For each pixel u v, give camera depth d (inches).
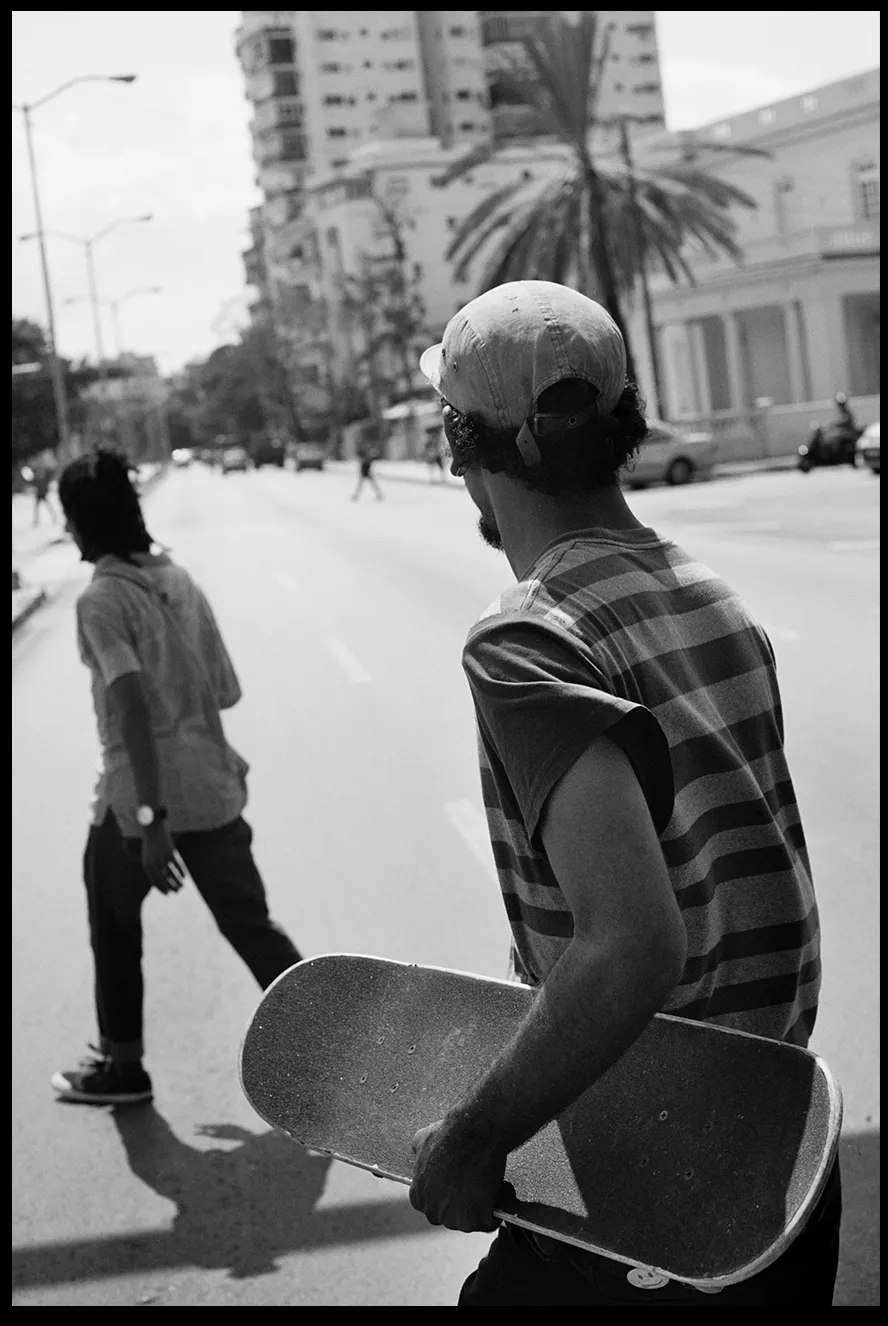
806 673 367.9
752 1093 51.7
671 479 1272.1
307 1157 153.1
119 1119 164.9
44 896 258.5
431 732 358.3
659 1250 49.4
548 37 1365.7
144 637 156.5
